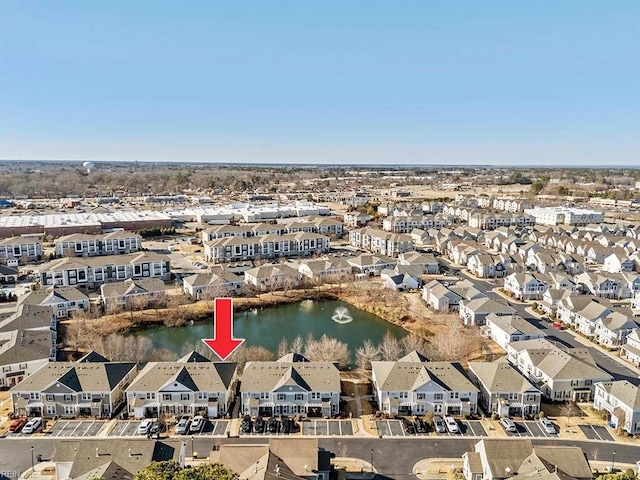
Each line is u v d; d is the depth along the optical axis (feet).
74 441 166.81
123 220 612.70
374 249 526.98
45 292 329.72
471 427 201.46
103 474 147.64
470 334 294.05
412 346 267.80
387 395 212.02
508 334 275.39
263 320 328.08
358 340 294.25
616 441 192.03
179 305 340.18
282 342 277.03
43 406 205.67
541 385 228.43
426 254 481.46
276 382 212.23
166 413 207.82
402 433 196.95
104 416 206.28
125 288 343.26
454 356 261.24
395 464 177.37
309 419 206.39
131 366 228.02
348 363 255.70
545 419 205.26
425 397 210.79
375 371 226.17
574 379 221.87
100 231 574.15
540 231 583.99
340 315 339.77
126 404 212.84
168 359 250.98
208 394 208.13
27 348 245.24
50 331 271.49
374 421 205.46
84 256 484.33
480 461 169.37
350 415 209.77
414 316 330.34
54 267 384.27
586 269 437.58
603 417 209.05
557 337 299.99
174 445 168.55
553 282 376.68
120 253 499.10
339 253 519.19
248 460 158.81
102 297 343.26
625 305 360.28
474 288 350.23
